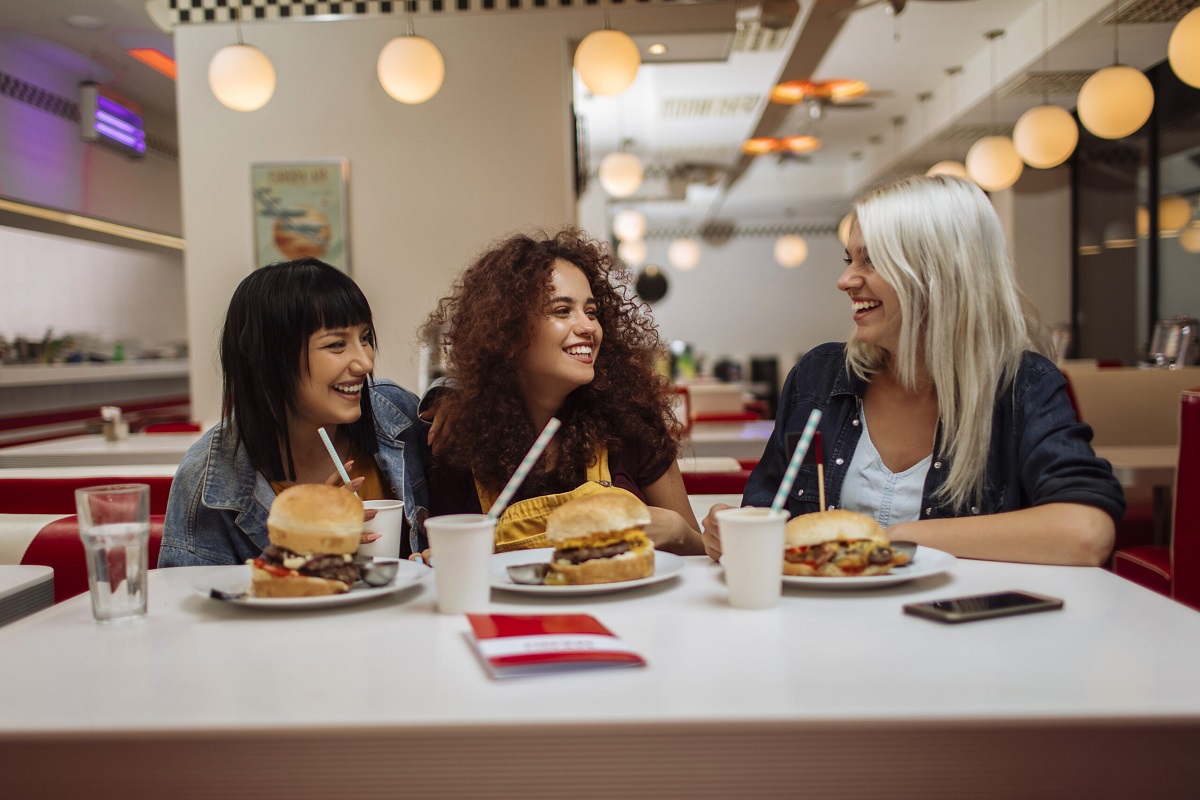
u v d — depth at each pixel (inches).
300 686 33.2
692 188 485.7
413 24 204.2
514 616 40.1
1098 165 324.2
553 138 204.2
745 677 33.1
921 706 29.8
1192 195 266.2
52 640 40.1
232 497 62.1
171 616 43.9
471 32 204.2
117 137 277.6
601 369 72.5
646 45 210.2
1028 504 61.8
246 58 167.9
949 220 61.8
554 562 47.4
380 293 206.8
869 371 68.4
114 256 352.2
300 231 206.1
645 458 73.8
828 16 215.9
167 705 31.5
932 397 66.1
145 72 272.8
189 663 36.3
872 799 30.2
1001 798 30.3
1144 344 293.1
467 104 204.8
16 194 248.2
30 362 277.9
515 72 204.2
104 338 346.3
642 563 47.1
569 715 29.6
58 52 254.2
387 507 52.9
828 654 35.7
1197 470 85.6
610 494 48.8
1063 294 347.6
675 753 29.8
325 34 204.5
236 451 62.7
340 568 45.3
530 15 203.3
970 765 30.2
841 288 66.1
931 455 64.7
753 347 581.0
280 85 205.5
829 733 29.9
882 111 359.3
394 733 29.4
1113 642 36.6
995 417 62.2
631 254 493.7
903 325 62.6
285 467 64.6
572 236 76.1
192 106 205.9
